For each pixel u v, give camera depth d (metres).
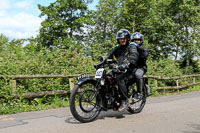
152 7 33.12
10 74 6.70
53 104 6.91
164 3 32.09
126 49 5.14
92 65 8.88
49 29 31.94
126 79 4.99
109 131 4.14
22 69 7.26
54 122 4.81
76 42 32.09
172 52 33.03
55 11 31.88
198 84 14.94
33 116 5.45
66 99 7.63
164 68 12.60
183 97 9.22
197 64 32.53
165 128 4.35
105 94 4.91
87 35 35.31
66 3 31.59
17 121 4.92
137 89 5.23
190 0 29.98
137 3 33.09
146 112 5.84
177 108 6.43
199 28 31.58
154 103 7.46
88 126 4.47
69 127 4.40
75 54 9.00
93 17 36.25
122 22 35.44
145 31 35.44
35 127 4.42
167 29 31.36
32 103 6.74
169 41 30.70
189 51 31.88
